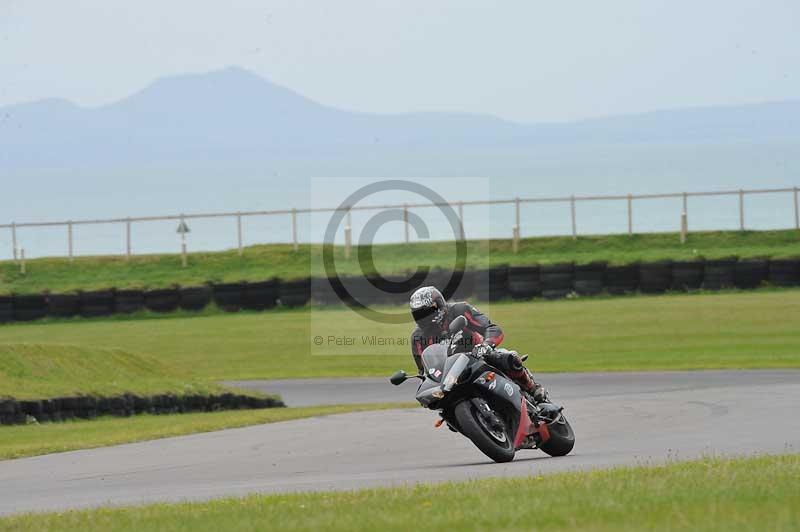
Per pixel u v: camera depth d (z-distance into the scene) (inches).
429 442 2112.5
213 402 3216.0
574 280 5797.2
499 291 5816.9
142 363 3472.0
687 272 5767.7
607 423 2297.0
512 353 1679.4
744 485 1184.8
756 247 6505.9
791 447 1733.5
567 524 1022.4
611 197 6835.6
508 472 1542.8
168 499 1470.2
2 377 2952.8
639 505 1091.3
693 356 3878.0
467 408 1627.7
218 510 1242.0
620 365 3752.5
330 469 1770.4
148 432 2456.9
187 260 6865.2
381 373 4025.6
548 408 1702.8
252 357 4485.7
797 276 5703.7
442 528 1038.4
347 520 1099.9
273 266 6643.7
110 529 1143.6
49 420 2802.7
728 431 2026.3
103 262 6919.3
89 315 5880.9
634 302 5521.7
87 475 1822.1
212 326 5403.5
